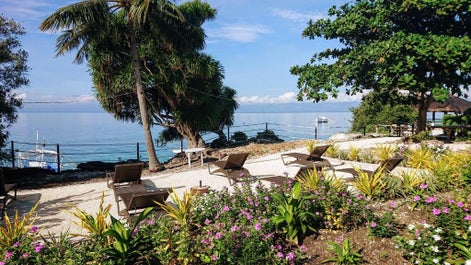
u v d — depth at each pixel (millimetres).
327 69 13016
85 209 6328
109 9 10469
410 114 25234
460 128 14289
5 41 10992
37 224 5508
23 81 11547
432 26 12969
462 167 6086
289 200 4152
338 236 4211
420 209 4746
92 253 3430
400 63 10688
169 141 16750
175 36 11688
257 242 3650
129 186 6945
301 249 3918
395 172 7633
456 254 3557
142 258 3762
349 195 4750
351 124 31219
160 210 4922
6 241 3635
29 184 9523
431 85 11375
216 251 3547
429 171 6777
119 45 12438
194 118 13711
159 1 10195
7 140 11984
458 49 10195
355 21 12781
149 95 13852
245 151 12953
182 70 12367
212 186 7691
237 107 17141
